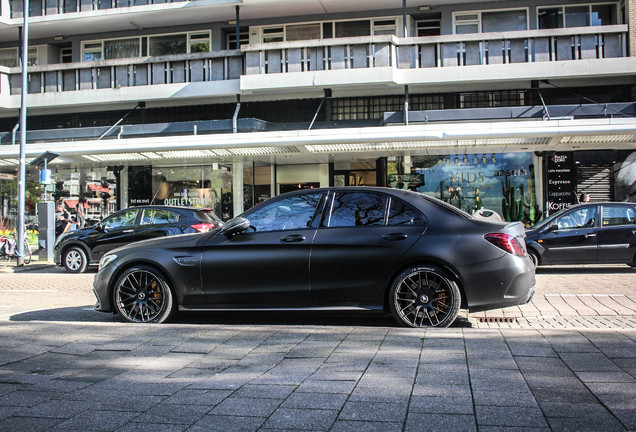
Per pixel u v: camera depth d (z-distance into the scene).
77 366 4.54
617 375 3.98
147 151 17.08
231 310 6.50
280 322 6.98
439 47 17.45
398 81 17.42
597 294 9.37
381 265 6.09
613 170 16.98
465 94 18.12
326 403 3.52
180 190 19.27
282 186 19.42
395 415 3.29
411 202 6.35
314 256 6.25
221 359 4.67
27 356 4.84
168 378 4.17
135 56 21.28
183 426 3.21
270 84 18.05
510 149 17.06
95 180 19.66
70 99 19.86
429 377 3.98
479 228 6.12
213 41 20.59
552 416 3.23
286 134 15.80
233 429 3.15
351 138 15.40
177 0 19.45
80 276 13.60
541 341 4.97
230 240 6.54
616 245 12.33
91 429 3.19
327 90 18.48
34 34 21.66
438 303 5.97
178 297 6.58
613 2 18.00
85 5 20.27
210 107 19.89
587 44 16.81
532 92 17.78
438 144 16.05
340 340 5.17
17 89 20.50
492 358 4.45
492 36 17.14
